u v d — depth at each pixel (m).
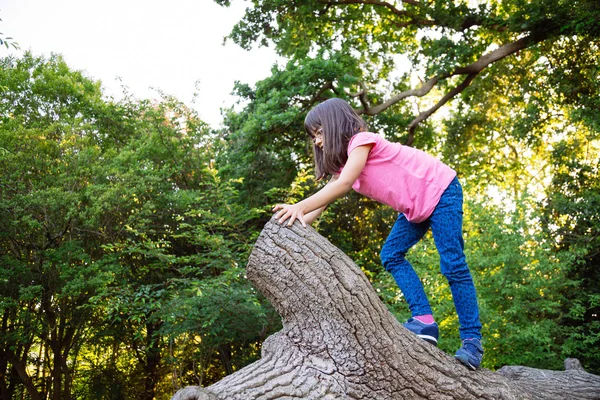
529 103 14.52
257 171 13.44
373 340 2.23
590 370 9.24
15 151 10.58
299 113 11.91
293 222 2.33
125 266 10.81
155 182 10.87
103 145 13.17
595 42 12.91
